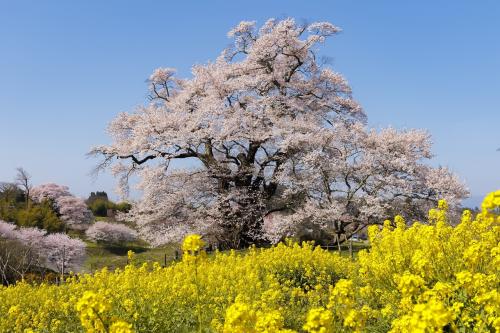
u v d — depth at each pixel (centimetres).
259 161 2781
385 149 2298
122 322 438
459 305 497
